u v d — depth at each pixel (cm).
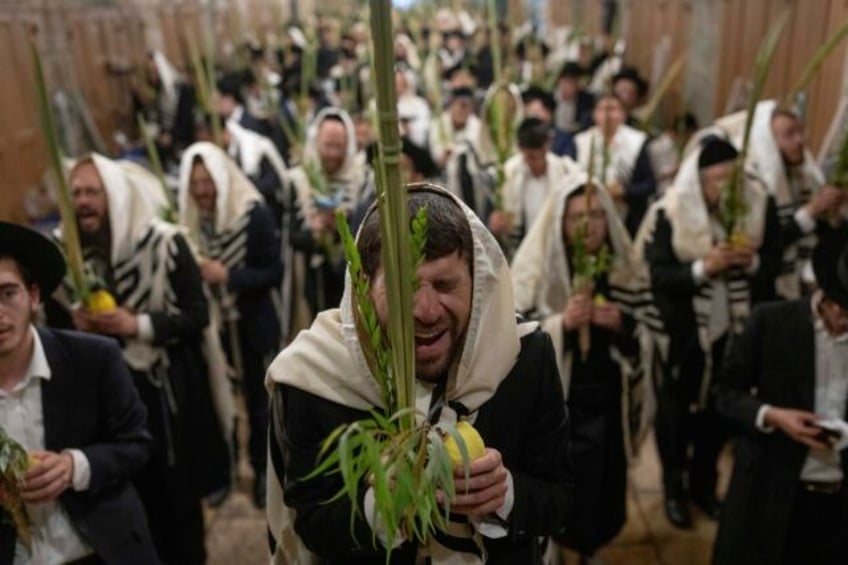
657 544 295
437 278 101
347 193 374
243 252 303
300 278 361
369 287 101
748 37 508
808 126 393
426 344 104
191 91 698
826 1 377
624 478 244
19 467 140
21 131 491
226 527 312
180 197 313
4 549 154
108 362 169
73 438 164
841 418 188
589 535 238
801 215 296
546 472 121
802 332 190
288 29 1088
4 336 150
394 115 81
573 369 233
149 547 176
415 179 327
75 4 669
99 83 722
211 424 263
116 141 738
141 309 234
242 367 316
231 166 312
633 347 234
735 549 207
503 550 117
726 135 366
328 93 746
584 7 1044
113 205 227
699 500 309
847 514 190
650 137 433
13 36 504
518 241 346
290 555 126
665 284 272
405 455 88
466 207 106
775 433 196
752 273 269
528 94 501
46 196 493
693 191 269
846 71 349
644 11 828
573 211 227
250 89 740
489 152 409
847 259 172
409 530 101
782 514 196
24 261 156
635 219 402
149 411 238
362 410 109
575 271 228
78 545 164
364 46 786
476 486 99
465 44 983
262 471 325
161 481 240
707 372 274
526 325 121
